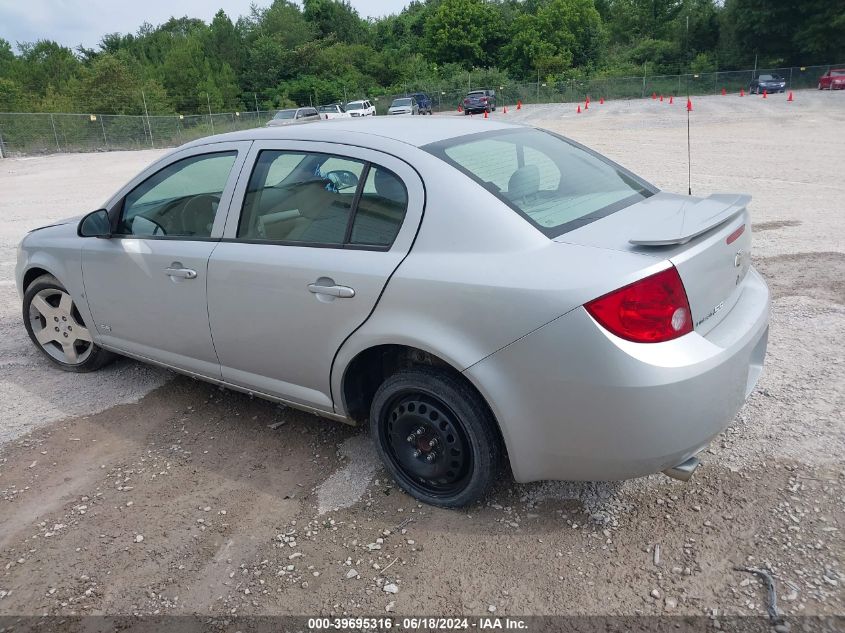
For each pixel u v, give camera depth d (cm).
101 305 411
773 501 288
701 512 285
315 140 320
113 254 388
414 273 270
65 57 6662
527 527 284
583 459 252
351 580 261
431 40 7488
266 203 328
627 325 233
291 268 307
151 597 257
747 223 302
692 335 245
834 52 5284
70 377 458
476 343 256
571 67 7144
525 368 248
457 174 278
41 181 1812
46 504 318
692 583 248
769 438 335
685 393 236
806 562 253
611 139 1955
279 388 338
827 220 790
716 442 335
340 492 316
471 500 291
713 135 1945
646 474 252
